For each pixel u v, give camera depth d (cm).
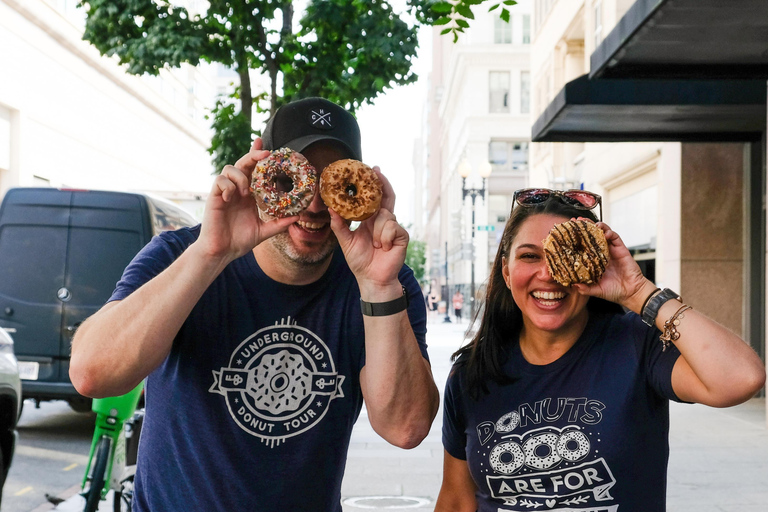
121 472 419
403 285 234
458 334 2803
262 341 215
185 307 192
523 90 4856
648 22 713
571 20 2083
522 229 224
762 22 713
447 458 245
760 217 1194
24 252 835
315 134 215
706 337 196
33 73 2411
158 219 882
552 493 216
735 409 1016
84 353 189
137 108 3725
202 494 208
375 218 207
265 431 212
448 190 6825
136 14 854
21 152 2327
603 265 204
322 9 808
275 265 215
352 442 809
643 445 213
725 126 1158
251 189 194
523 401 222
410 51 822
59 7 2503
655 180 1429
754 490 589
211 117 977
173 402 213
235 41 863
